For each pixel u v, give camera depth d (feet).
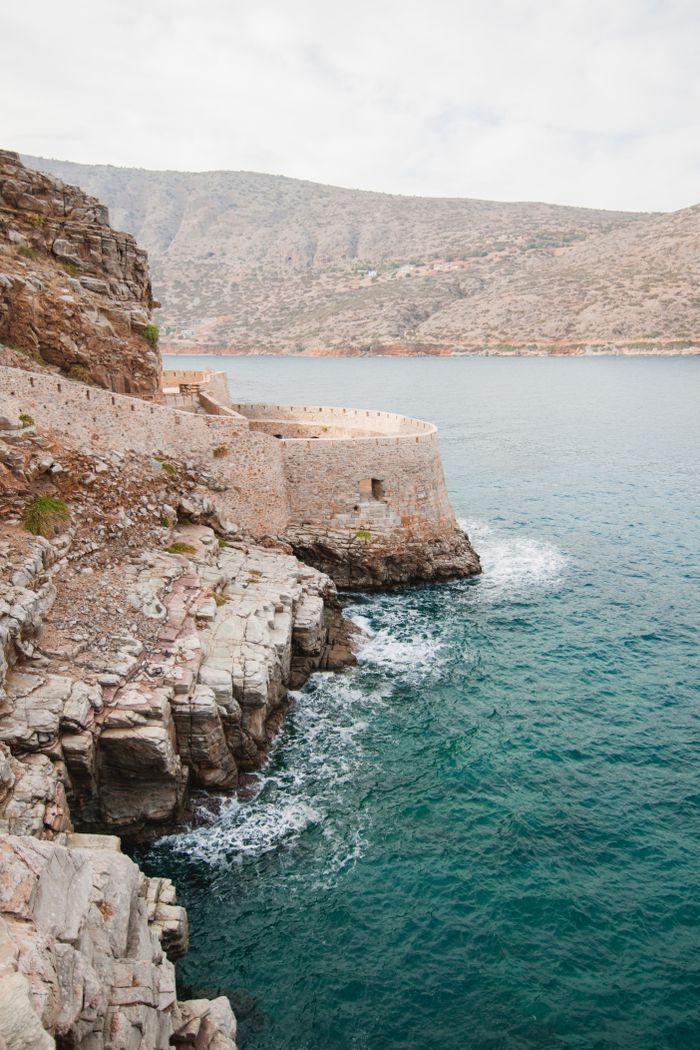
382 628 136.36
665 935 72.43
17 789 66.13
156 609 98.94
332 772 95.04
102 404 115.85
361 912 74.28
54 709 75.46
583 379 648.38
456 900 76.02
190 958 68.39
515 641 133.18
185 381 195.42
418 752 100.01
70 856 49.57
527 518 211.61
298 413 190.90
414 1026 63.00
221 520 134.10
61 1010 39.73
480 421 401.49
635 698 115.34
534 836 85.20
